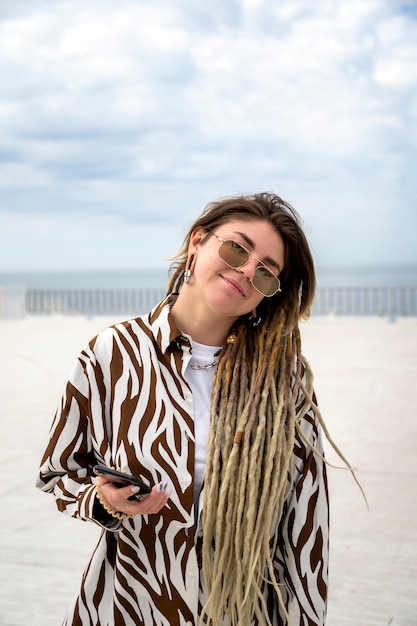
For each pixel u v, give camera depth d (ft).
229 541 5.42
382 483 17.66
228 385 5.70
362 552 13.62
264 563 5.56
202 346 5.88
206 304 5.74
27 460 19.86
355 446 21.18
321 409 26.50
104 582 5.77
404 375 33.86
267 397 5.60
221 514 5.38
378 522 15.11
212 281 5.65
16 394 29.94
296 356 5.85
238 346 5.82
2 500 16.60
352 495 16.80
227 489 5.42
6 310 69.82
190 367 5.84
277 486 5.46
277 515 5.70
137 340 5.77
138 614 5.53
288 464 5.48
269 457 5.41
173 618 5.48
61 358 41.11
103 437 5.65
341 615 11.22
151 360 5.69
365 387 30.94
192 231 5.88
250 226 5.63
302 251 5.79
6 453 20.59
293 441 5.54
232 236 5.62
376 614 11.25
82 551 13.78
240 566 5.41
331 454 20.33
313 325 59.72
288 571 5.79
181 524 5.46
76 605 5.81
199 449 5.63
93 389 5.67
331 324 60.49
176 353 5.74
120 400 5.60
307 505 5.75
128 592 5.53
